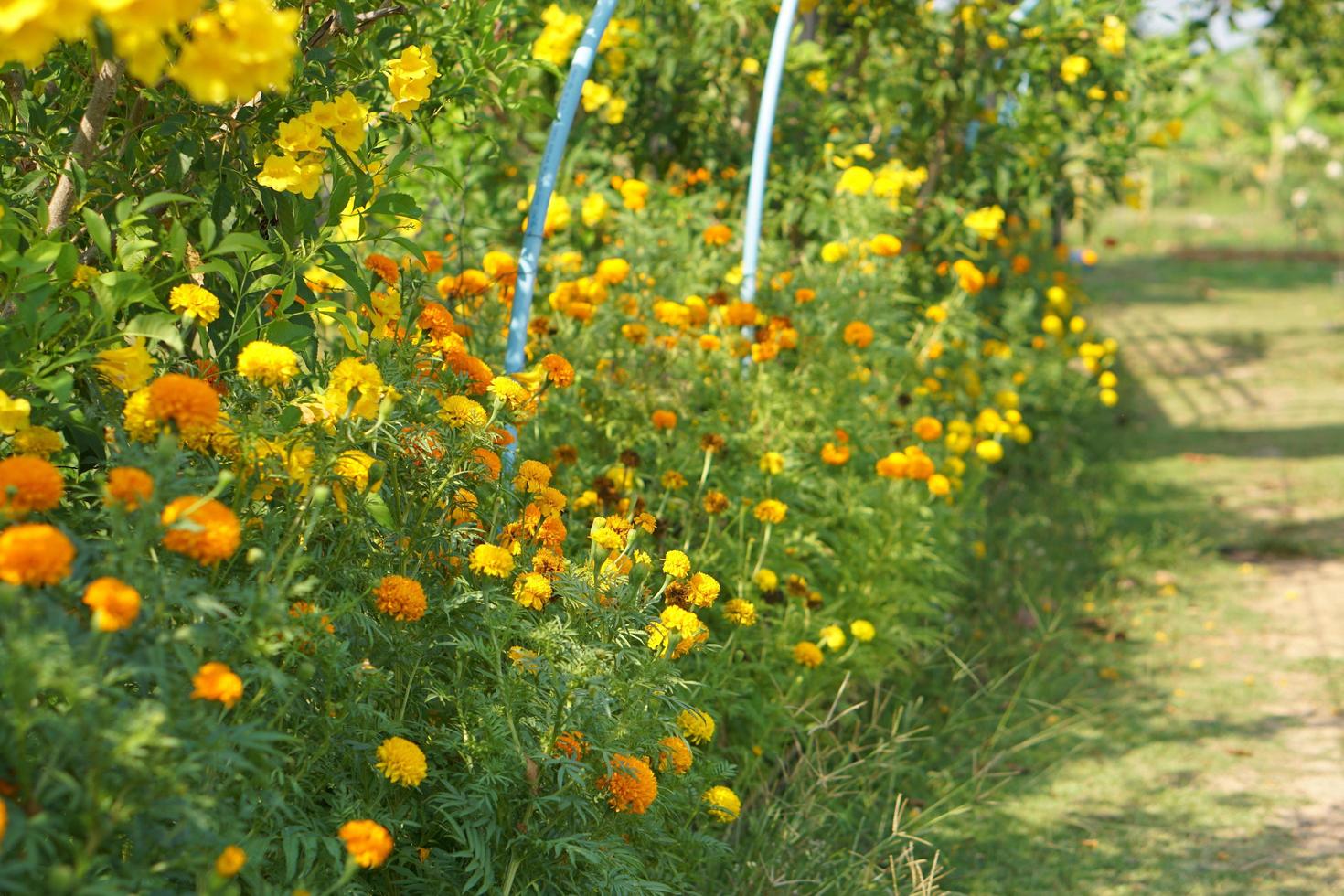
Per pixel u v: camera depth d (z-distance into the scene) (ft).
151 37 4.62
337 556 6.91
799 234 20.06
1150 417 34.22
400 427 7.40
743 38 19.67
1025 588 19.42
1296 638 18.63
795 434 13.41
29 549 4.66
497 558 7.26
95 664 4.84
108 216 7.97
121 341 6.71
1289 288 59.57
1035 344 26.35
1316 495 26.35
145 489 5.25
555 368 9.23
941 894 10.91
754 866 10.18
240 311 7.87
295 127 7.54
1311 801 13.65
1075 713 15.88
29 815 4.70
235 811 5.74
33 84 8.16
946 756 14.42
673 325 13.08
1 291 6.66
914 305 21.13
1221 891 11.75
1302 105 91.04
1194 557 22.33
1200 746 15.02
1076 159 23.66
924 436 14.32
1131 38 23.21
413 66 8.49
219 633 5.75
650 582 10.39
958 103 21.90
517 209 17.47
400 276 8.75
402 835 7.10
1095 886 11.80
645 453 12.53
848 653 12.35
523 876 7.29
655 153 20.16
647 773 7.32
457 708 7.28
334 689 6.66
